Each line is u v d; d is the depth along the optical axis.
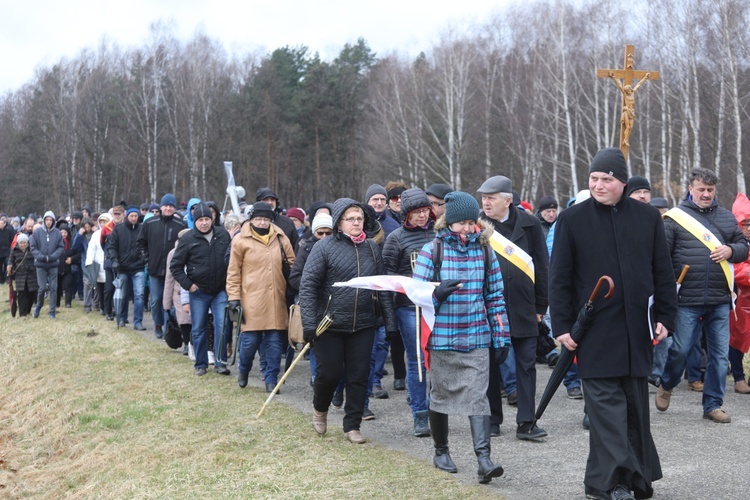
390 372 9.69
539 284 6.57
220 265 9.33
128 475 6.02
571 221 4.81
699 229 6.84
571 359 4.80
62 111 55.16
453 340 5.23
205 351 9.50
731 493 4.88
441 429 5.49
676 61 33.72
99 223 15.97
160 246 12.45
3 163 59.31
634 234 4.70
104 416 7.91
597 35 37.56
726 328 6.75
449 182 43.12
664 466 5.48
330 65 55.97
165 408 7.93
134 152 50.72
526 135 40.22
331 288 6.36
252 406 7.79
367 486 5.21
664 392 7.02
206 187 50.09
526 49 43.16
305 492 5.16
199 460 6.11
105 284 14.94
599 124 36.72
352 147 51.94
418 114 43.84
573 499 4.85
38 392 9.48
